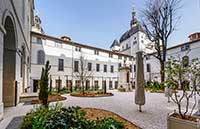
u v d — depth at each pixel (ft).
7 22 29.43
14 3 30.60
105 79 117.91
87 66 107.96
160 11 80.12
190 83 17.26
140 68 27.32
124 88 78.84
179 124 13.62
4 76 31.60
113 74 123.34
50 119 13.57
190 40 106.11
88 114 22.20
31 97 40.98
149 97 48.32
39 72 83.71
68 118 13.93
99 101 39.73
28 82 68.59
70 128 12.91
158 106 31.89
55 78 91.45
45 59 87.45
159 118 22.16
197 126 12.54
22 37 45.09
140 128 17.87
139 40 139.54
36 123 13.47
